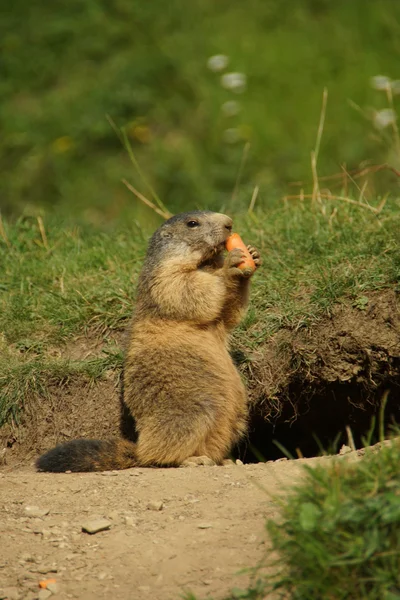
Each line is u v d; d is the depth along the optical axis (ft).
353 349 33.94
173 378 30.45
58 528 22.79
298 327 34.63
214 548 20.56
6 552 21.48
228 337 33.50
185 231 32.40
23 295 39.52
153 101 68.33
